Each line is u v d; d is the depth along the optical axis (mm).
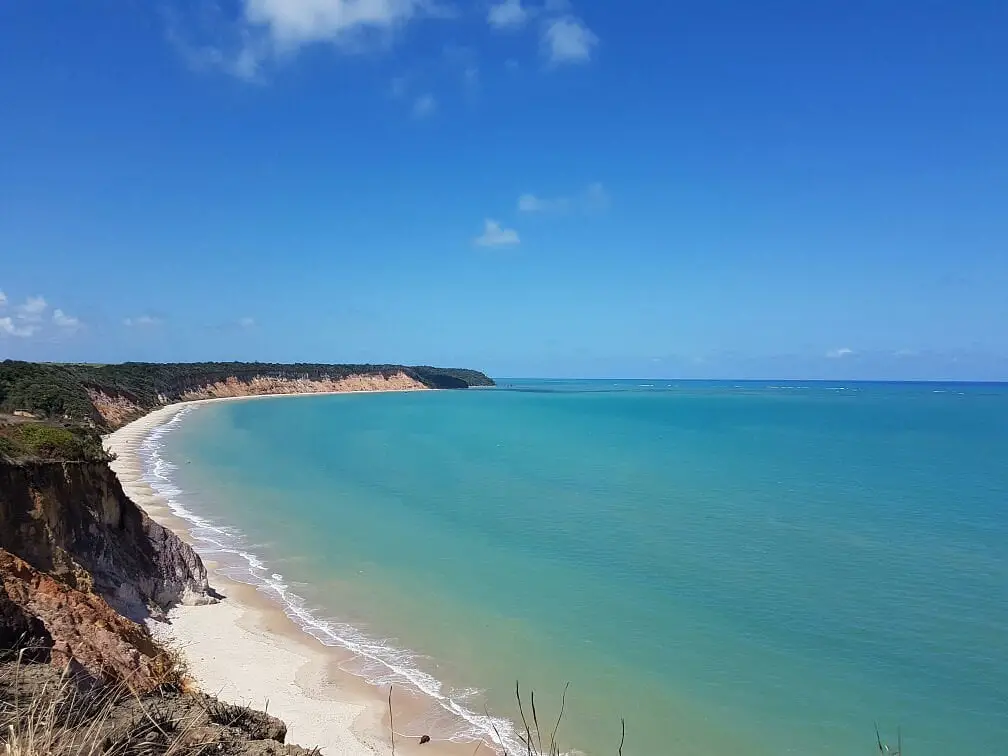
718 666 17812
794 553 28047
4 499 16281
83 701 7469
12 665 8383
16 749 5430
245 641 19062
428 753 14000
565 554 27984
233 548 28781
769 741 14445
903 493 42031
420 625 20516
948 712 15539
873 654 18438
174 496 40250
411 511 36438
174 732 7383
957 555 27656
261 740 7992
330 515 35406
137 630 14102
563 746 14234
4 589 11344
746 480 47000
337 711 15492
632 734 14695
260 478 47500
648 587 23828
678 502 38938
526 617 21141
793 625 20422
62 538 17859
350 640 19438
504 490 42812
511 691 16562
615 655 18484
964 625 20297
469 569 25953
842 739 14516
